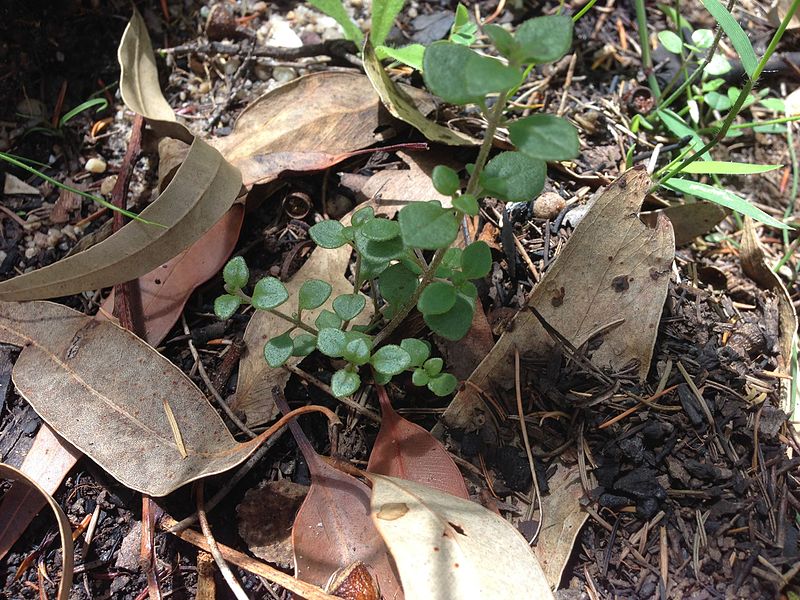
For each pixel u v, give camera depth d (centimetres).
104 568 22
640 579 21
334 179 27
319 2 27
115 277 23
